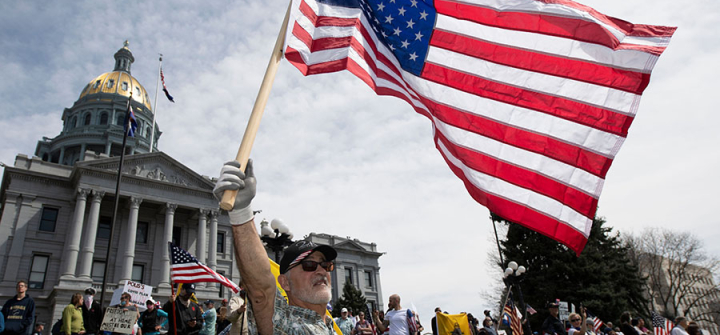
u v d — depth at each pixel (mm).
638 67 4781
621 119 4832
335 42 4832
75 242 40719
